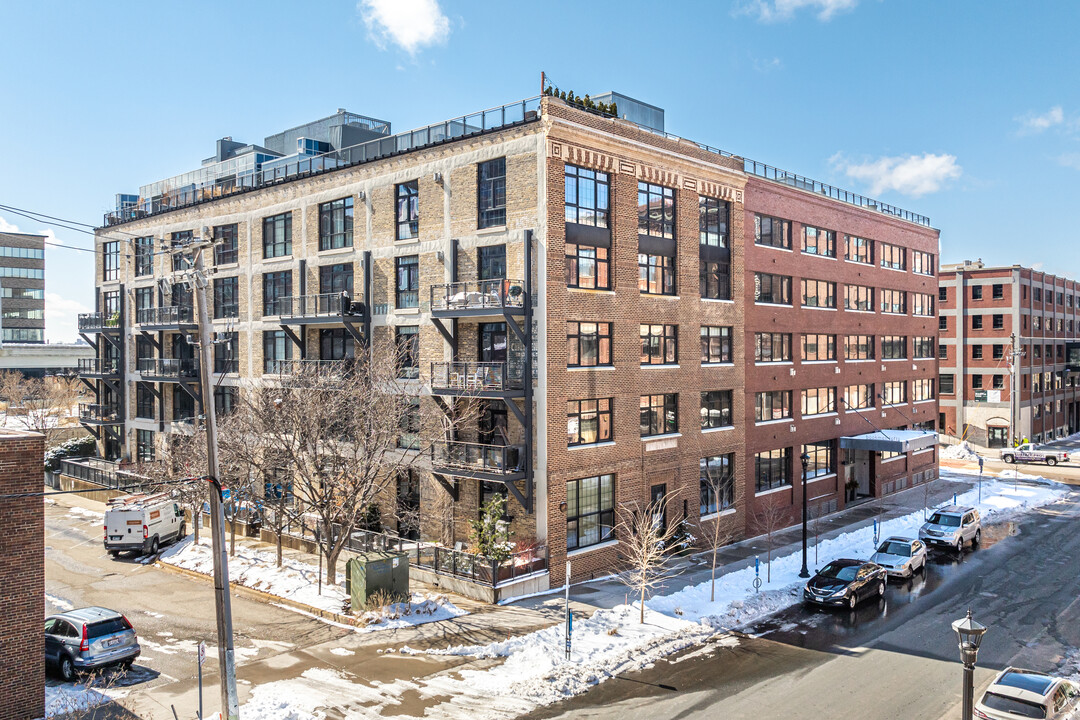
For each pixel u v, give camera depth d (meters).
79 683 18.11
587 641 21.06
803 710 17.02
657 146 30.89
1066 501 46.88
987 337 71.75
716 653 20.73
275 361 37.28
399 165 31.30
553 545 26.50
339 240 34.16
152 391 44.41
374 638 21.23
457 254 29.14
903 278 50.56
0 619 15.45
